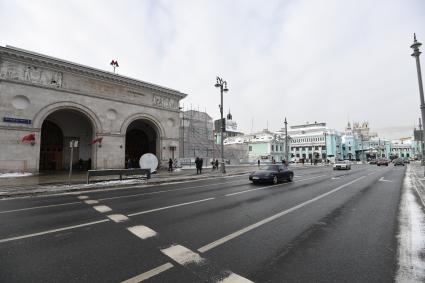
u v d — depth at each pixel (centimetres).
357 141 10206
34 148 2255
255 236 559
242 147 6656
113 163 2773
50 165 2941
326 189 1356
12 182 1681
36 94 2298
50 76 2402
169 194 1205
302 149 8706
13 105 2177
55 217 745
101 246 499
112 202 994
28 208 890
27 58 2253
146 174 1950
